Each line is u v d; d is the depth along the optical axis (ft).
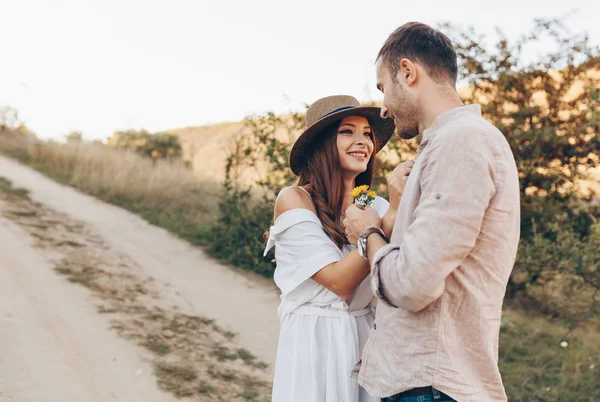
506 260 5.91
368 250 6.49
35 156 49.85
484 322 5.80
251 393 15.57
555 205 24.57
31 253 23.82
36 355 15.05
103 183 39.63
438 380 5.74
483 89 26.09
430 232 5.46
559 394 16.10
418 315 5.88
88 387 14.06
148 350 17.12
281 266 7.97
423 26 6.42
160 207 36.70
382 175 25.04
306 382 7.59
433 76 6.24
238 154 30.30
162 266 25.96
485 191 5.52
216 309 21.86
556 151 24.52
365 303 7.83
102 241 28.07
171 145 66.80
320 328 7.68
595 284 20.61
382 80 6.60
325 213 8.19
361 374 6.43
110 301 20.42
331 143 8.46
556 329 21.45
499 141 5.78
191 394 14.94
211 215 34.94
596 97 22.30
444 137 5.72
